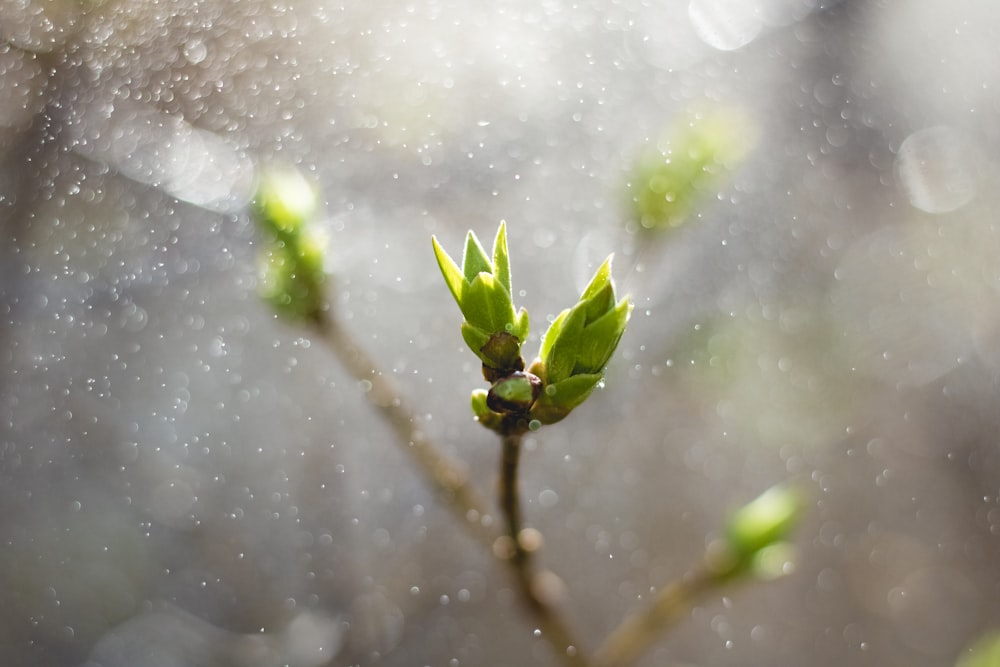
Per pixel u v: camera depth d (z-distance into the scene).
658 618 0.41
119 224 0.49
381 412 0.41
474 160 0.56
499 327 0.35
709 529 0.58
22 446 0.48
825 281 0.64
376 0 0.55
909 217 0.67
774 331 0.61
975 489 0.63
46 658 0.47
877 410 0.63
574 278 0.54
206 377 0.51
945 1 0.72
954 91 0.71
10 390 0.47
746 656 0.57
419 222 0.54
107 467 0.50
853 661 0.58
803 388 0.62
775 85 0.67
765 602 0.59
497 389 0.34
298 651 0.50
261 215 0.39
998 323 0.66
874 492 0.62
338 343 0.40
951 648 0.58
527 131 0.57
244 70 0.52
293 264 0.40
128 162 0.50
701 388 0.59
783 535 0.41
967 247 0.67
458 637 0.52
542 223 0.55
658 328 0.57
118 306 0.50
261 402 0.52
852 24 0.71
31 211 0.47
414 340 0.52
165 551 0.51
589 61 0.62
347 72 0.54
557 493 0.56
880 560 0.61
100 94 0.49
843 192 0.66
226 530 0.52
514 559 0.40
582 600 0.54
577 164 0.57
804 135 0.67
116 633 0.49
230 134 0.51
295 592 0.52
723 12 0.67
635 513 0.57
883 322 0.64
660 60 0.64
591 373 0.34
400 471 0.53
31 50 0.47
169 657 0.49
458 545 0.54
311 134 0.53
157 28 0.50
